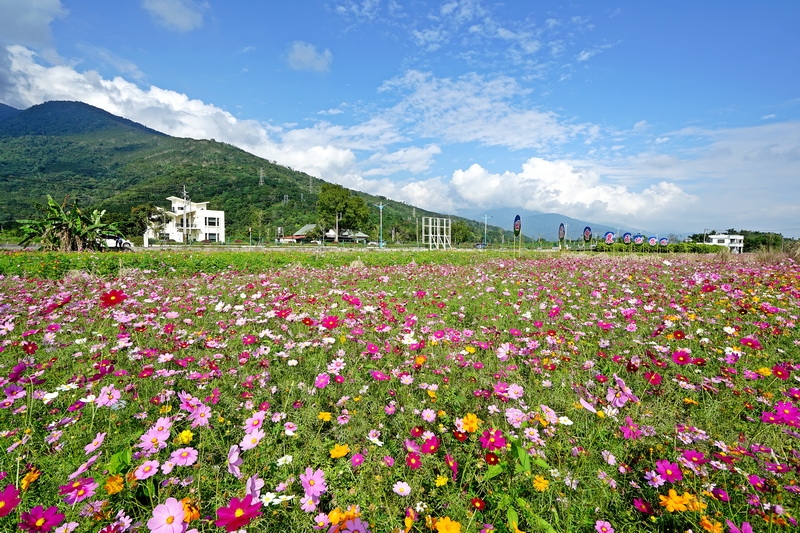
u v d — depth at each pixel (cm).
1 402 232
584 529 172
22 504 174
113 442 218
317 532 150
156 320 478
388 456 196
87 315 536
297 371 325
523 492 185
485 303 618
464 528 162
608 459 195
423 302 621
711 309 510
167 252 1394
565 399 272
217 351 376
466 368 326
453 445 222
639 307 534
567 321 479
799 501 174
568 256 1841
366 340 389
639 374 304
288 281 900
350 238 7462
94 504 164
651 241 2841
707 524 149
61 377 310
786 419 199
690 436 218
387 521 169
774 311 445
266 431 233
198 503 158
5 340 398
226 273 1115
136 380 295
